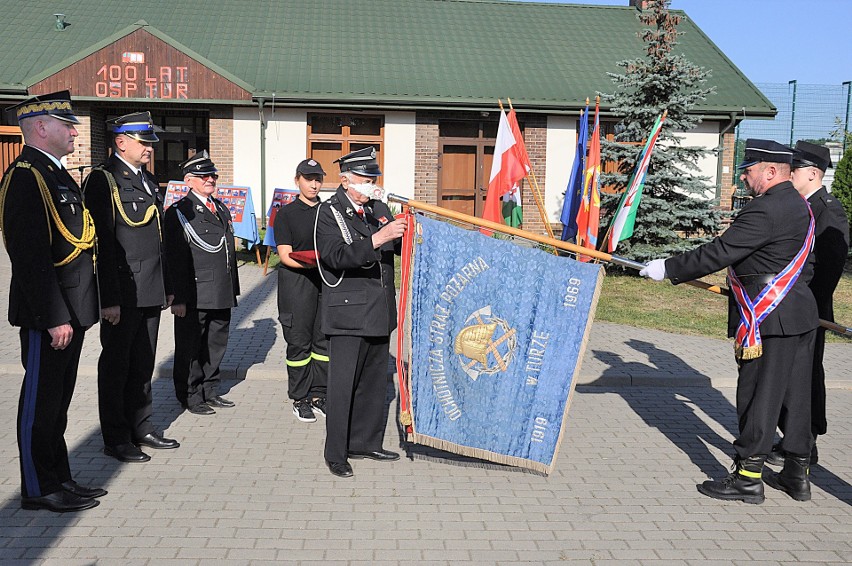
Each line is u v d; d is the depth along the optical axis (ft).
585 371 26.76
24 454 14.93
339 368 17.48
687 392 25.43
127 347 17.85
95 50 55.21
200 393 21.80
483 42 68.95
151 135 18.04
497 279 17.15
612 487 17.17
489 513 15.60
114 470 17.30
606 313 37.99
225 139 58.54
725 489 16.71
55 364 15.11
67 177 15.56
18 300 14.94
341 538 14.25
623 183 48.78
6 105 57.67
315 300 21.29
